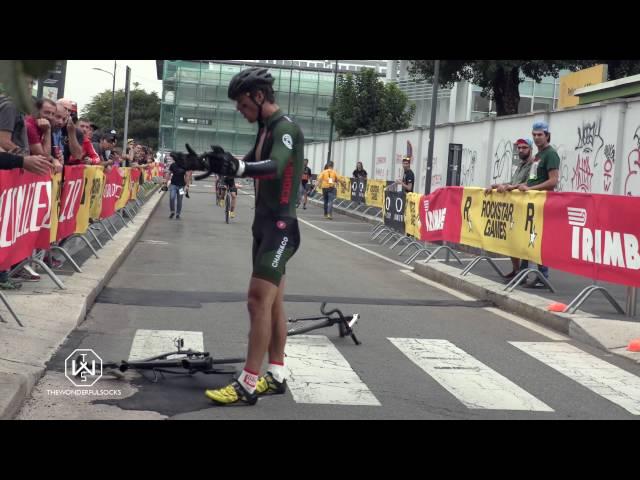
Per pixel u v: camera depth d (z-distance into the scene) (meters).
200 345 6.81
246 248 15.96
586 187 17.94
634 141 16.00
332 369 6.16
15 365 5.36
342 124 46.97
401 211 17.00
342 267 13.64
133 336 7.01
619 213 8.12
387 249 17.77
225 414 4.83
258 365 5.07
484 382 5.99
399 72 61.88
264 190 5.14
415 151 31.94
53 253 10.21
